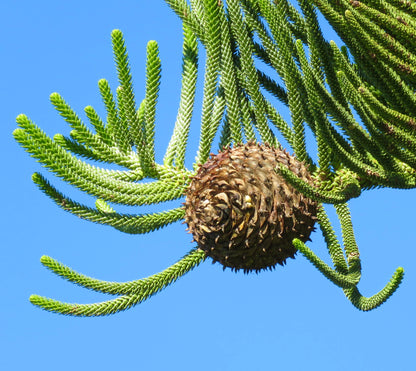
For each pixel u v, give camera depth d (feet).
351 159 13.21
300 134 14.34
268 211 12.85
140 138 14.06
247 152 13.39
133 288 14.01
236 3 14.96
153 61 14.23
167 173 14.57
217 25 14.74
